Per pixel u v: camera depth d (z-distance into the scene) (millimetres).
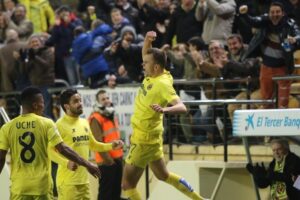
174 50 26078
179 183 18328
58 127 18969
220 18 25609
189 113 24297
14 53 28641
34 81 27859
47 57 27891
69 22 29891
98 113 22891
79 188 18953
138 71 26297
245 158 22312
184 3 26828
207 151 23234
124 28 26750
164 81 17453
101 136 22766
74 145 18969
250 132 17875
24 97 17047
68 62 29672
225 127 21469
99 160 22531
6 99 29109
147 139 17766
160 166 18141
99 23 27797
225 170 21266
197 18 26547
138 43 27250
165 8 28609
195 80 23234
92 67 27047
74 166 17203
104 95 22922
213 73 23656
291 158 19219
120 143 19219
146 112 17609
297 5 25531
